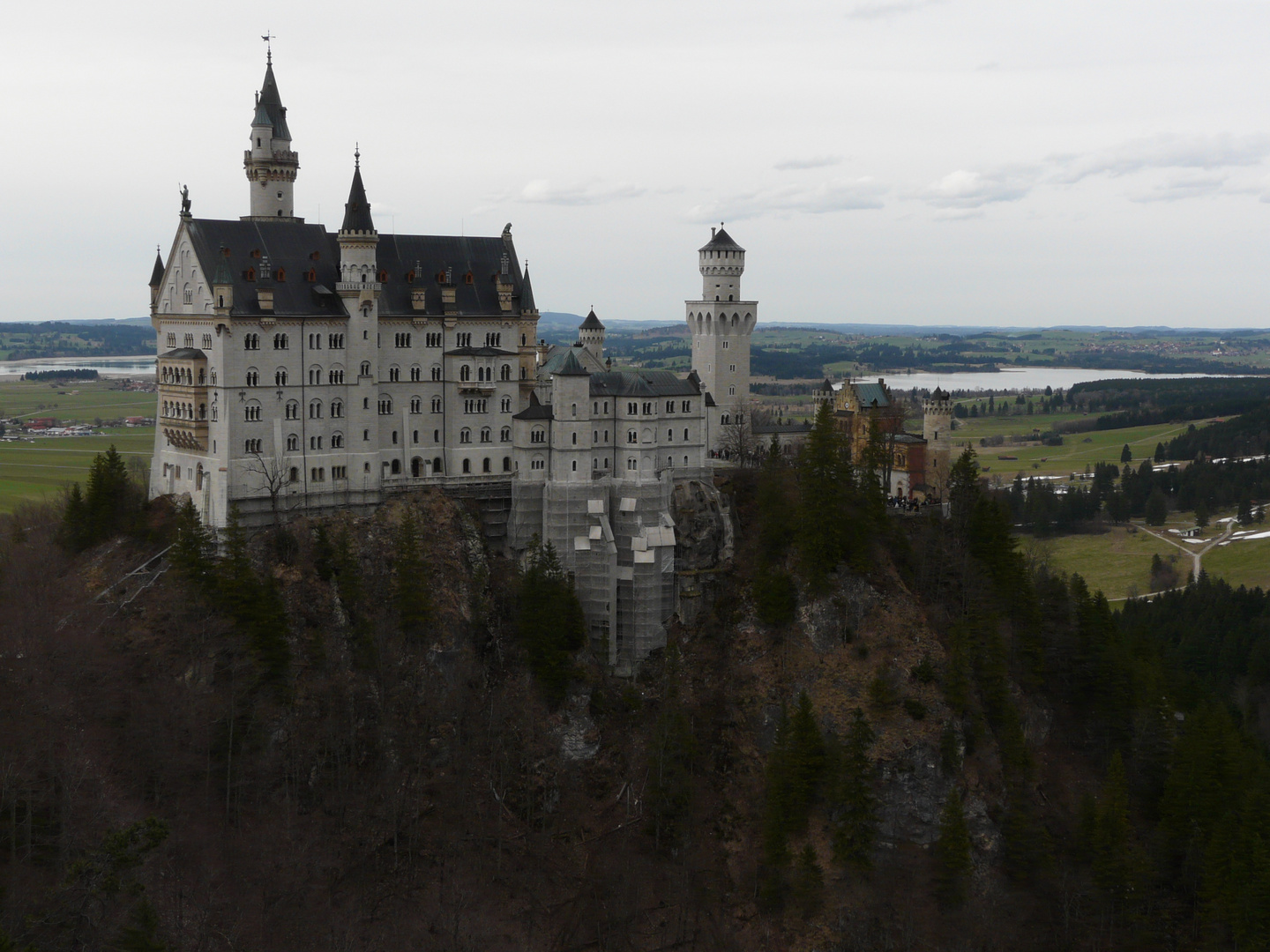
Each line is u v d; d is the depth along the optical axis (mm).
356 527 192375
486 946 158750
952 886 167125
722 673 198000
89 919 122938
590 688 191125
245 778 160125
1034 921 169000
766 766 179625
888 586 197625
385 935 155000
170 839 144500
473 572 197000
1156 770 188500
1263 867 156250
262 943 142375
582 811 182750
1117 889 167125
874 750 179500
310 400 191500
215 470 184875
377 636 177250
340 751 169250
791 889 168500
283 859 154000
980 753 184000
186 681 162875
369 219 194000
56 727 149000
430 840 169250
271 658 165250
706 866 175500
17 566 184750
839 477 197625
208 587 167750
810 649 193125
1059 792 188625
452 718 181250
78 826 137750
